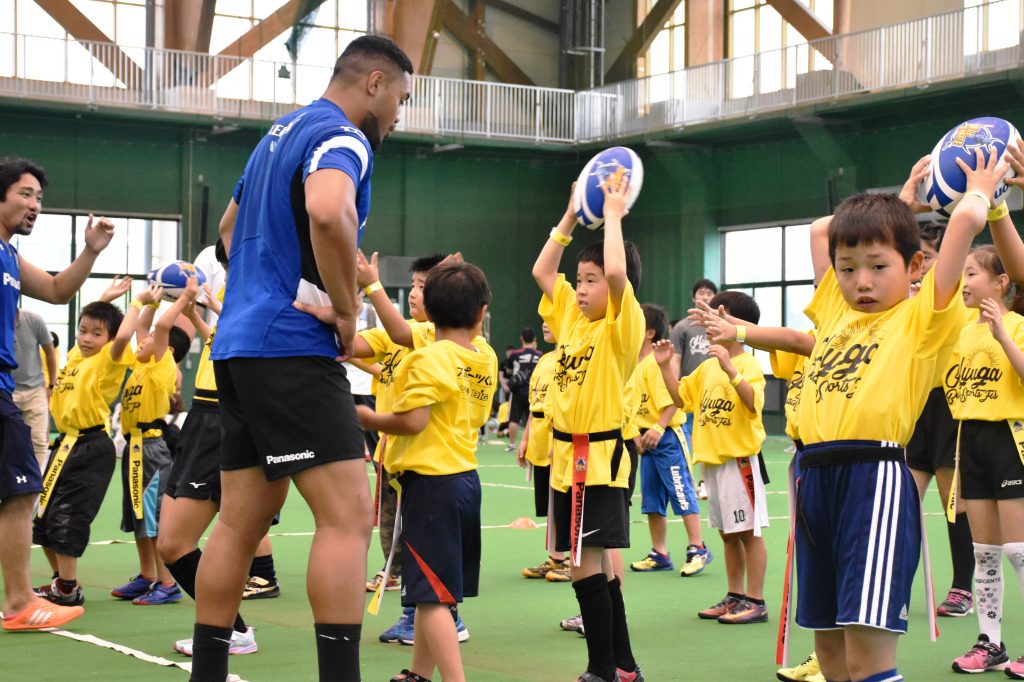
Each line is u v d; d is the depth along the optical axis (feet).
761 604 20.15
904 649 17.89
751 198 78.69
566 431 14.67
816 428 10.37
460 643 18.24
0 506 17.90
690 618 20.44
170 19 80.48
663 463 25.36
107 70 74.69
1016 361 15.31
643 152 83.97
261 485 10.96
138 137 77.15
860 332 10.37
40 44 72.95
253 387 10.45
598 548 14.35
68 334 75.10
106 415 20.81
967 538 20.43
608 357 14.43
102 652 16.63
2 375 17.39
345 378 10.75
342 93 11.30
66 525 20.33
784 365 14.12
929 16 66.33
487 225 87.81
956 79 64.69
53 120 74.84
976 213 10.02
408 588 13.71
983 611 16.63
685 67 84.12
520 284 88.53
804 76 72.74
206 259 25.34
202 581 10.98
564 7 91.76
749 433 19.75
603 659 14.25
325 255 10.12
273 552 27.66
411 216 85.92
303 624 19.31
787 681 15.40
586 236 89.20
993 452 16.30
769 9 79.97
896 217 10.06
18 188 17.37
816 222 12.07
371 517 10.73
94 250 17.94
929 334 9.92
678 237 82.58
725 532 20.16
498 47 90.48
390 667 16.24
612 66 89.86
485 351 15.42
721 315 12.78
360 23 86.17
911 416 10.07
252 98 78.28
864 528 9.88
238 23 82.43
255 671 15.81
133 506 20.90
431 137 83.25
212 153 79.15
